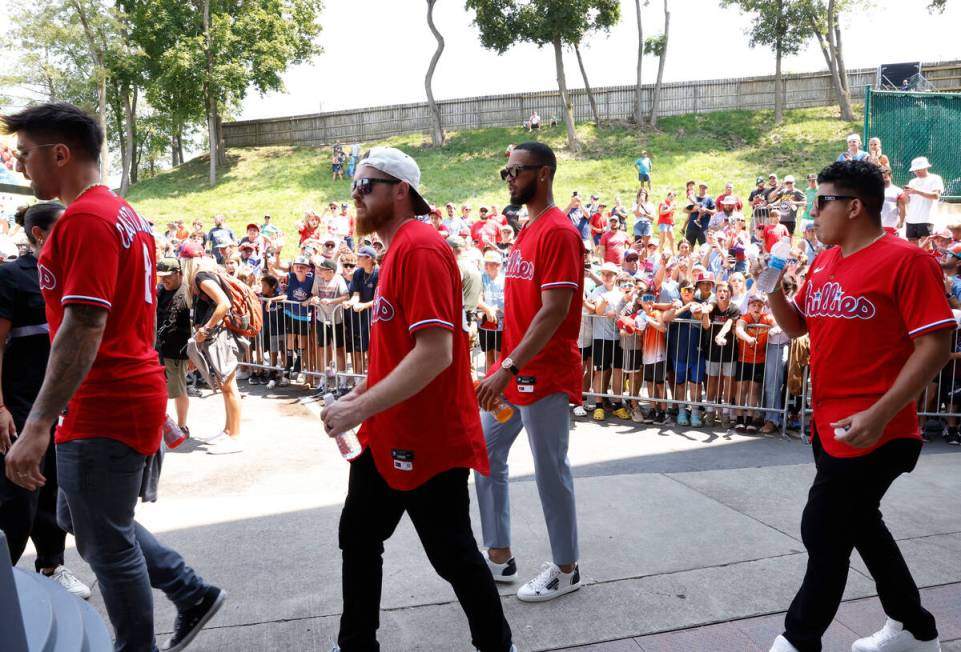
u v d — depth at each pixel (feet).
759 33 96.48
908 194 34.30
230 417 19.88
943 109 40.55
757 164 87.04
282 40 110.63
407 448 7.51
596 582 10.85
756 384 22.47
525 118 110.52
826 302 8.18
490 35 96.22
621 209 51.19
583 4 93.15
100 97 105.50
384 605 10.12
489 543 10.75
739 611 10.02
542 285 9.69
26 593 4.93
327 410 7.01
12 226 29.73
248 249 40.11
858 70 100.58
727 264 36.09
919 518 13.71
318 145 119.03
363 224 7.67
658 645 9.21
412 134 114.01
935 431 22.66
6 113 7.48
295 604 10.16
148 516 13.62
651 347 23.25
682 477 15.92
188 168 115.85
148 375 7.65
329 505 14.10
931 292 7.43
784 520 13.35
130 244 7.41
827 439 8.09
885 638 8.81
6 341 10.43
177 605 8.77
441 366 7.07
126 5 110.63
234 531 12.78
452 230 47.14
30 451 6.72
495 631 7.77
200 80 104.12
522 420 10.25
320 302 26.58
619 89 107.65
